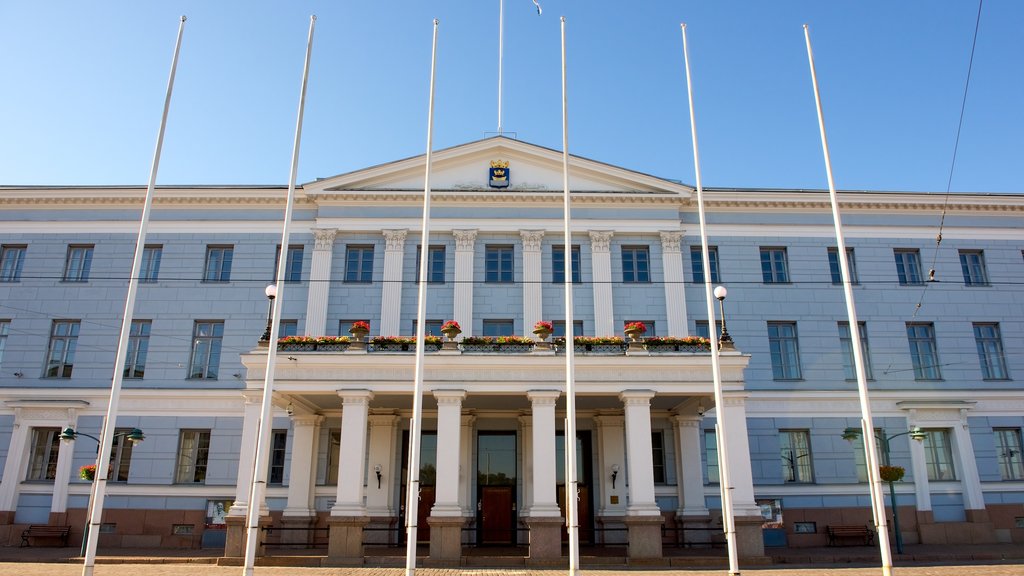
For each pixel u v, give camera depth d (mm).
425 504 24359
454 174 28312
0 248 28188
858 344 16453
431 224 27734
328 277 27109
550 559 18250
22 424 26094
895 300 28219
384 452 23969
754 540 18844
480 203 27922
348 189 28062
